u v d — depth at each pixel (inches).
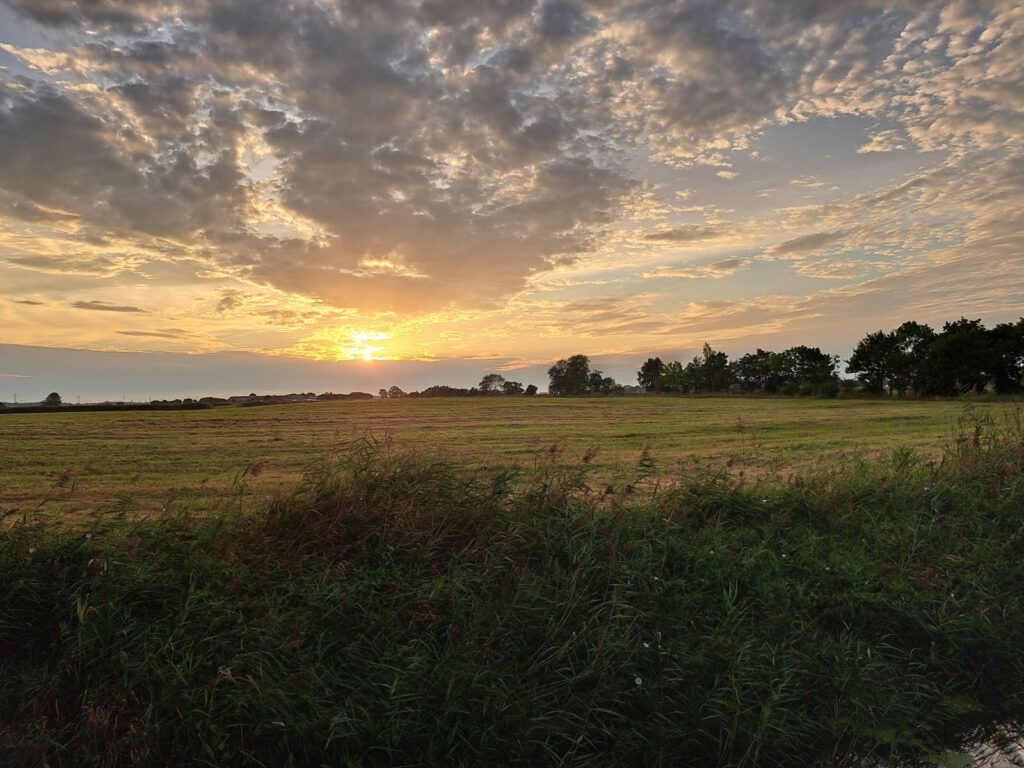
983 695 200.7
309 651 177.3
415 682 169.0
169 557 214.4
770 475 396.8
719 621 206.5
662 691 178.5
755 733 168.4
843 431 885.2
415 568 213.9
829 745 175.8
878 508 299.0
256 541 225.6
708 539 251.9
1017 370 2078.0
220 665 170.9
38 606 199.2
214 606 189.3
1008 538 269.7
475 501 252.7
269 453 673.0
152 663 170.6
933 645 208.2
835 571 235.6
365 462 271.7
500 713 162.6
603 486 378.9
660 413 1421.0
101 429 979.9
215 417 1268.5
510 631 186.7
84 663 177.6
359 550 221.9
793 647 198.8
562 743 164.6
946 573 243.1
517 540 230.2
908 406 1641.2
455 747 157.0
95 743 157.9
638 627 196.1
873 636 214.5
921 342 2373.3
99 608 189.2
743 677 181.6
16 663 185.8
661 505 282.8
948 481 329.7
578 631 191.2
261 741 158.6
